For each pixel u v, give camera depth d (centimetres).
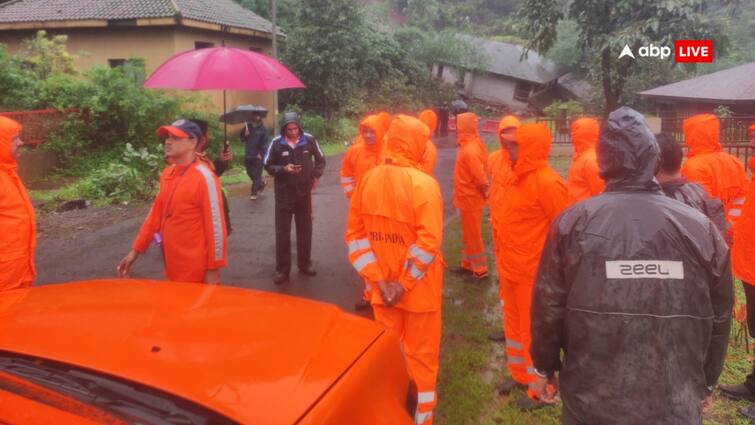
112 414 183
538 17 1598
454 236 850
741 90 2020
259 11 2967
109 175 1123
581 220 227
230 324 243
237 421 183
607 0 1498
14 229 380
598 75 2766
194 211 400
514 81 4394
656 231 218
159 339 224
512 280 399
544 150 378
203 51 509
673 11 1384
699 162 434
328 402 203
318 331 249
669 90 2416
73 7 1805
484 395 426
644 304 216
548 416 397
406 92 3306
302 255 676
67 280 673
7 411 181
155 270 711
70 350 210
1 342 215
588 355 222
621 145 228
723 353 231
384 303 346
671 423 214
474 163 639
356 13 2525
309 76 2428
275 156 637
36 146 1258
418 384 355
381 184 347
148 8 1719
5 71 1298
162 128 392
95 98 1294
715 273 219
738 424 385
